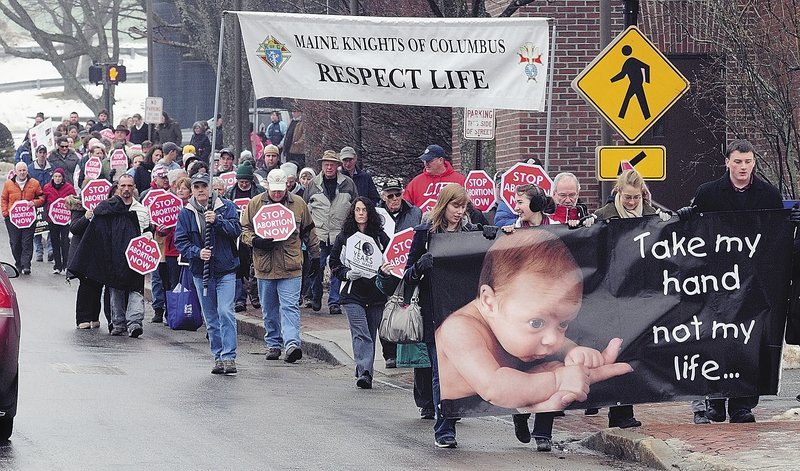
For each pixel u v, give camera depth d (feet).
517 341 49.52
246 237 73.67
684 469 43.73
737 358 50.85
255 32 67.56
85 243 83.76
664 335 50.31
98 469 43.52
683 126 93.09
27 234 120.16
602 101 60.64
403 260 55.16
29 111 386.73
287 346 74.28
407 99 67.41
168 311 88.94
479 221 73.56
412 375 69.77
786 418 53.11
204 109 205.67
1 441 48.32
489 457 47.91
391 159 114.83
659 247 50.31
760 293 50.93
